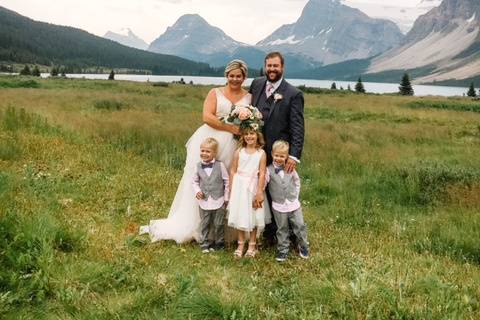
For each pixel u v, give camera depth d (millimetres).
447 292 4625
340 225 7789
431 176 10383
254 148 5785
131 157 11133
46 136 11273
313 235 6898
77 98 27156
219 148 6086
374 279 4773
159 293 4438
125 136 13656
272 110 5895
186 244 6129
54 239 5219
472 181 9742
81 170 9109
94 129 14203
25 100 23469
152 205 7594
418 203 9586
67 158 9719
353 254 5910
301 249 5848
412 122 24188
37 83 42781
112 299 4371
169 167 10633
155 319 4094
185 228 6133
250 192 5664
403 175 11047
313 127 19453
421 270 5523
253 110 5727
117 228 6426
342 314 4219
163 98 32594
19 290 4207
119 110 22891
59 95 28781
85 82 53000
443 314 4188
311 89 56188
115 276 4754
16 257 4676
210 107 6113
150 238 6156
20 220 5430
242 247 5844
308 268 5508
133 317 4082
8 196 6406
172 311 4176
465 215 8055
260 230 5977
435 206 9102
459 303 4465
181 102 30094
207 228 5953
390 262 5578
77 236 5414
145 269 5074
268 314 4207
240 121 5750
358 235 7070
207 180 5898
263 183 5680
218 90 6184
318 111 28703
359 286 4574
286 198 5738
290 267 5520
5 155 9117
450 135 19219
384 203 9406
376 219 8180
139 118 18359
